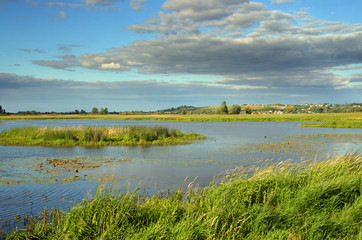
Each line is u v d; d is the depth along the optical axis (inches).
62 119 4094.5
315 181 327.0
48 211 314.2
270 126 2329.0
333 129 1971.0
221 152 800.3
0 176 490.0
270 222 229.9
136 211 247.4
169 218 235.9
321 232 213.9
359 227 222.7
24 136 1091.3
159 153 780.6
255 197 296.2
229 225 223.1
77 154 757.9
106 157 709.3
